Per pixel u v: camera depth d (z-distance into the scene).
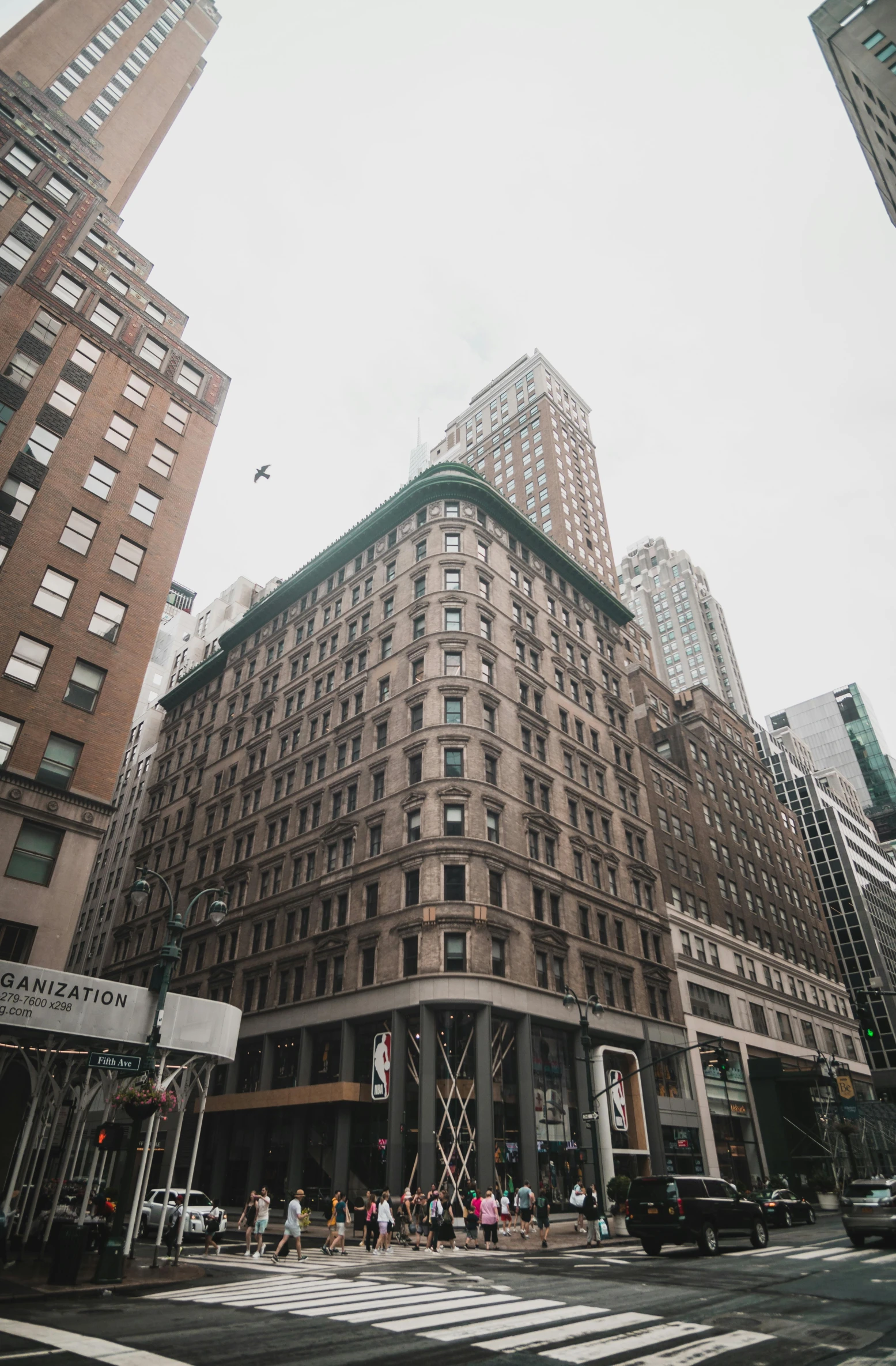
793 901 77.31
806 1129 55.34
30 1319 11.38
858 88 58.62
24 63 55.53
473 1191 30.00
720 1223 22.22
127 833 75.75
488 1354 9.29
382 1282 16.42
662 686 75.44
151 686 101.94
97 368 36.88
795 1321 11.37
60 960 25.80
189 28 72.06
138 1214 20.36
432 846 37.88
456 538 48.97
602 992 43.25
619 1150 40.03
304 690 54.88
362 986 38.16
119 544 34.00
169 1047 21.28
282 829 49.97
